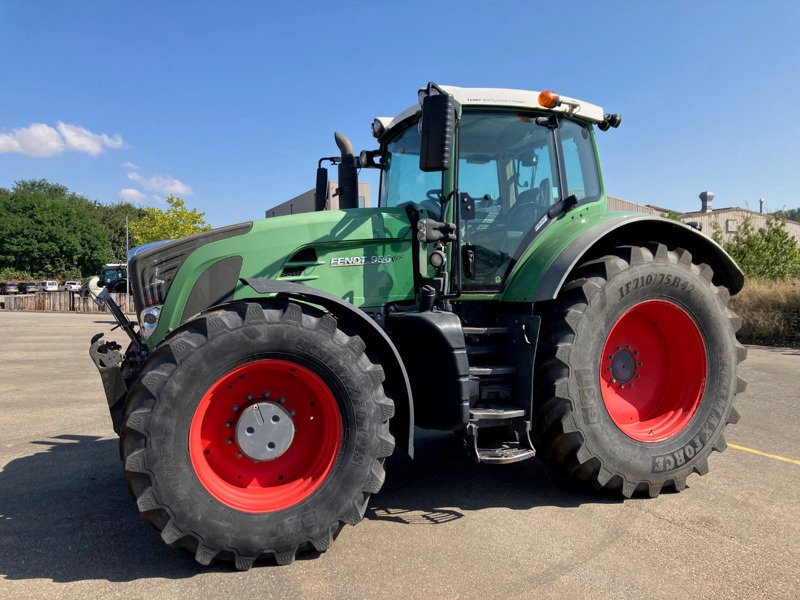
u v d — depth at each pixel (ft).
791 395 19.49
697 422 11.45
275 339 8.58
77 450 14.52
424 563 8.39
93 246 186.60
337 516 8.64
